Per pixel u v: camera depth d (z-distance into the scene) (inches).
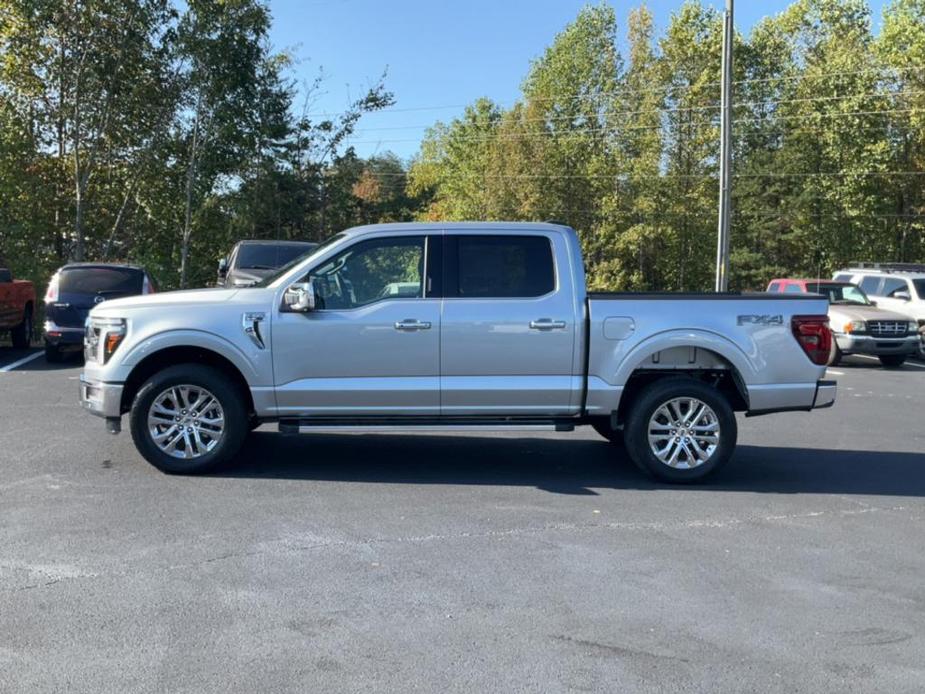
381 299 273.4
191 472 274.7
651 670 147.3
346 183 1327.5
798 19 1841.8
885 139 1614.2
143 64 1021.2
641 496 263.7
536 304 273.7
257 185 1184.2
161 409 272.4
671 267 1802.4
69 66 980.6
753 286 1766.7
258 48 1094.4
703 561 203.6
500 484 274.7
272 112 1176.8
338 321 269.6
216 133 1071.6
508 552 207.0
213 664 146.4
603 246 1764.3
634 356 274.7
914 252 1691.7
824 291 771.4
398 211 1424.7
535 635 160.4
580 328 274.1
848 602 179.9
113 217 1117.7
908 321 675.4
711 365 284.2
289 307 270.5
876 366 712.4
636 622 167.5
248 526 222.8
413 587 183.2
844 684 143.8
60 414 372.8
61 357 581.6
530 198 1743.4
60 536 211.3
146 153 1043.9
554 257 278.1
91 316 282.7
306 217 1294.3
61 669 143.6
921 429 394.6
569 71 1985.7
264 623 163.5
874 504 259.3
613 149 1785.2
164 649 151.7
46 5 930.1
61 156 1045.8
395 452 320.2
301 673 143.7
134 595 175.6
